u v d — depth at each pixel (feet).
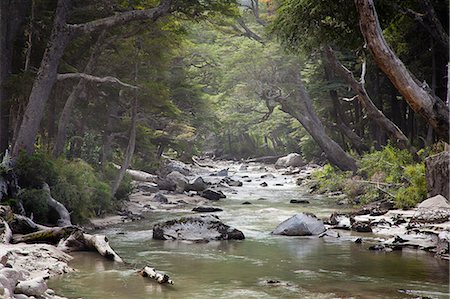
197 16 72.84
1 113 66.49
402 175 74.84
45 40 71.26
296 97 123.54
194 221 50.67
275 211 71.67
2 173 53.11
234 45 143.23
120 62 82.12
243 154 247.70
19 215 48.26
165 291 30.48
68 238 42.91
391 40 74.84
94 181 65.62
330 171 114.21
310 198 91.45
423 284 32.55
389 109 117.50
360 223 54.80
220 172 142.92
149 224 60.39
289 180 134.31
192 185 98.53
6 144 67.36
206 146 265.13
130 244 47.01
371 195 75.36
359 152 115.55
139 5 73.36
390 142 100.17
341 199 85.66
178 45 91.15
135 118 78.28
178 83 120.47
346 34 56.70
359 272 35.86
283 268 37.06
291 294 30.12
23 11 67.31
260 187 115.96
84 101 83.76
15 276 27.91
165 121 108.88
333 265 38.14
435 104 42.55
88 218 60.34
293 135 203.51
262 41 137.39
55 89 76.74
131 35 72.23
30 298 26.22
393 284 32.53
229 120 178.19
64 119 67.36
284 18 57.31
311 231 51.83
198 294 29.91
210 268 37.06
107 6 71.67
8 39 66.18
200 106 133.08
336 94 114.83
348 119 133.69
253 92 138.41
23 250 37.78
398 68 41.83
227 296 29.55
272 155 236.63
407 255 41.83
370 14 41.01
